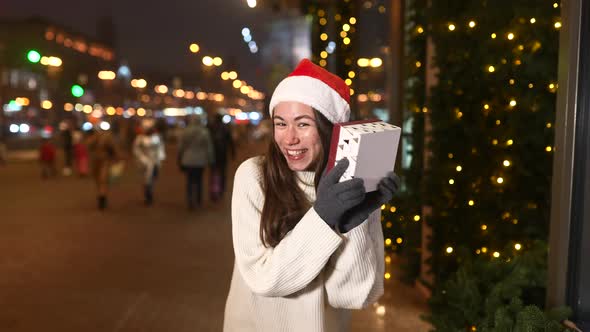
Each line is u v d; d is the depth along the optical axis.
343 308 1.91
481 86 4.20
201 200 11.94
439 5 4.63
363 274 1.79
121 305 5.12
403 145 6.49
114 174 11.02
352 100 10.85
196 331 4.54
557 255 2.57
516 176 3.97
